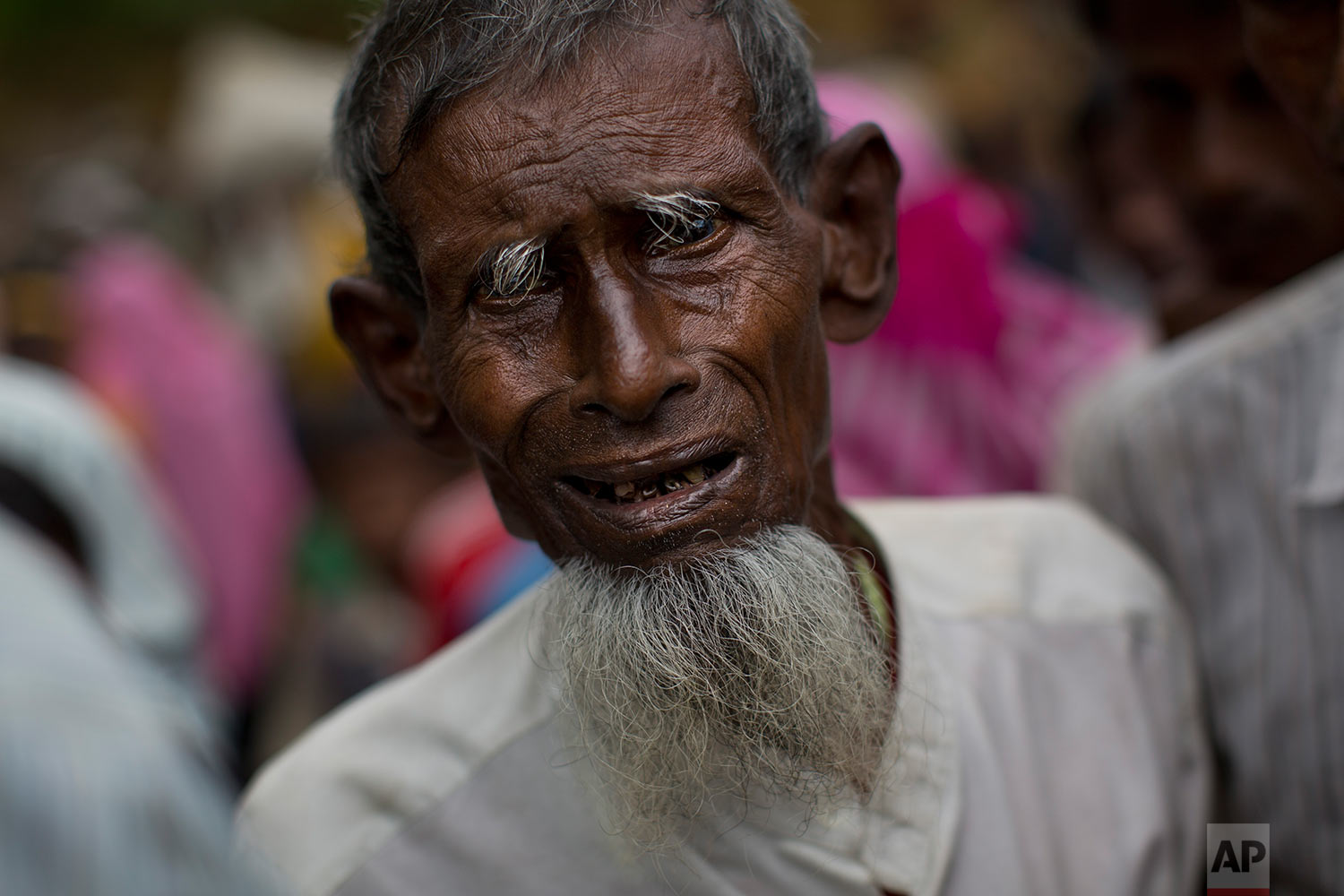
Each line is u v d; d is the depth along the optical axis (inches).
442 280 44.0
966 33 196.2
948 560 59.6
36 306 154.8
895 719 50.4
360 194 47.7
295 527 173.5
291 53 256.2
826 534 50.9
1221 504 65.7
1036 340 98.2
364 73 46.3
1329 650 61.6
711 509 43.9
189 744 42.4
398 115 44.1
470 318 44.2
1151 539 68.2
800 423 46.2
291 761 56.0
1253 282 75.9
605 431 43.1
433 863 52.7
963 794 52.0
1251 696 64.3
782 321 44.6
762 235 44.4
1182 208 78.1
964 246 94.3
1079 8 88.0
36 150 423.2
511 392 43.8
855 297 50.7
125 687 40.4
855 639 46.3
